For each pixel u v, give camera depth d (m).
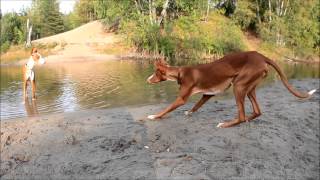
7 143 7.96
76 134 8.25
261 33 45.66
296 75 24.88
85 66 28.73
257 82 8.55
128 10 43.25
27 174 6.57
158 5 42.22
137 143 7.59
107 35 46.69
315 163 7.82
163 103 12.45
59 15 68.56
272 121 9.49
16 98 14.19
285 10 47.59
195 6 42.75
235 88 8.61
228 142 7.73
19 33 46.06
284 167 7.16
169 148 7.32
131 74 21.91
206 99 9.62
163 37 38.50
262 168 6.86
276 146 7.95
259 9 49.62
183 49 38.47
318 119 10.45
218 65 8.67
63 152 7.34
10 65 35.00
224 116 9.62
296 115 10.40
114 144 7.57
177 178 6.13
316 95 14.05
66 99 13.73
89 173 6.43
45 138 8.12
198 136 7.98
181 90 9.02
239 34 41.28
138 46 40.16
